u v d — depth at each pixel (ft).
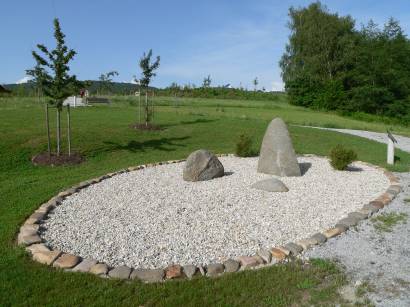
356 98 153.38
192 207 21.93
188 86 192.54
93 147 41.34
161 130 54.70
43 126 50.29
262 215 20.76
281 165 30.63
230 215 20.68
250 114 98.32
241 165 35.45
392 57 152.97
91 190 25.88
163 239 17.37
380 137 68.59
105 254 15.79
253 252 16.16
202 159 28.86
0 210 21.35
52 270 14.35
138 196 24.30
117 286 13.32
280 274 14.33
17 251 15.81
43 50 33.86
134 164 35.73
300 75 167.73
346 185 27.99
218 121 68.08
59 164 34.73
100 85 153.07
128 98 129.49
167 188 26.32
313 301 12.74
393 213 21.91
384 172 32.99
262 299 12.73
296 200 23.70
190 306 12.28
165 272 14.16
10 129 46.60
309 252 16.47
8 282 13.47
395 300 12.88
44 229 18.62
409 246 17.33
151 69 54.70
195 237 17.62
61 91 35.27
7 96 139.23
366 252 16.62
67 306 12.12
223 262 15.05
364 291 13.42
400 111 149.59
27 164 34.37
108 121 59.52
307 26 169.27
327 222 20.02
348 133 71.00
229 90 192.44
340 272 14.75
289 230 18.70
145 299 12.54
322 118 106.01
